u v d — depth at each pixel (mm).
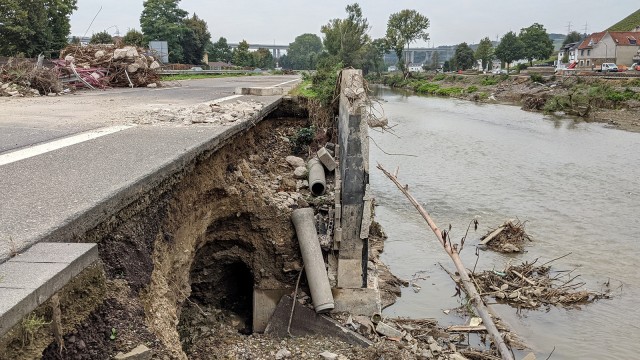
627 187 22375
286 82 32344
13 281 3576
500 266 14539
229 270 11367
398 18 105438
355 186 10328
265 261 10773
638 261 14859
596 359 10141
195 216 8867
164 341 5254
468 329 10898
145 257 5992
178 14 74250
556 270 14336
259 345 9523
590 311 12148
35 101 16250
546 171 25266
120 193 5535
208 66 74438
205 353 9070
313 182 12477
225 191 9984
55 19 44125
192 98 18219
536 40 110562
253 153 13977
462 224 17812
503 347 6152
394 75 106375
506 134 36344
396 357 9242
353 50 64938
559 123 41906
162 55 36938
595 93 49500
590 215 18766
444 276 13797
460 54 121438
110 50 25547
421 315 11656
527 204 20031
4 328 3172
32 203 5078
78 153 7598
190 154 7902
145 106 14742
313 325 10023
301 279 10742
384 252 15328
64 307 3955
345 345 9609
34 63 21562
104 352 4305
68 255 4066
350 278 10570
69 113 12695
